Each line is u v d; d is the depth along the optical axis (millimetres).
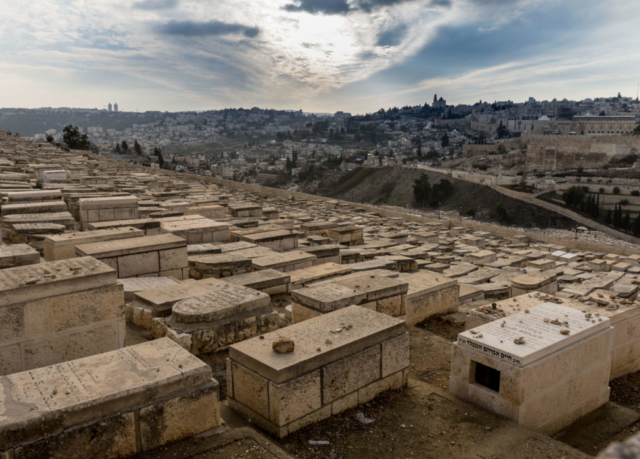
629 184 129750
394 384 6336
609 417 6453
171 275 10344
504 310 7586
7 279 6172
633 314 7777
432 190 151125
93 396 4309
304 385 5273
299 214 28328
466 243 28547
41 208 13555
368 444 5133
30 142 54969
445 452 5012
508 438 5230
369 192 184000
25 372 4770
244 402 5547
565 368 6043
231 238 15391
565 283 19641
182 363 5016
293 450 4965
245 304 7523
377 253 17109
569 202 122188
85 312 6410
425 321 9523
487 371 6086
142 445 4547
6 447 3834
